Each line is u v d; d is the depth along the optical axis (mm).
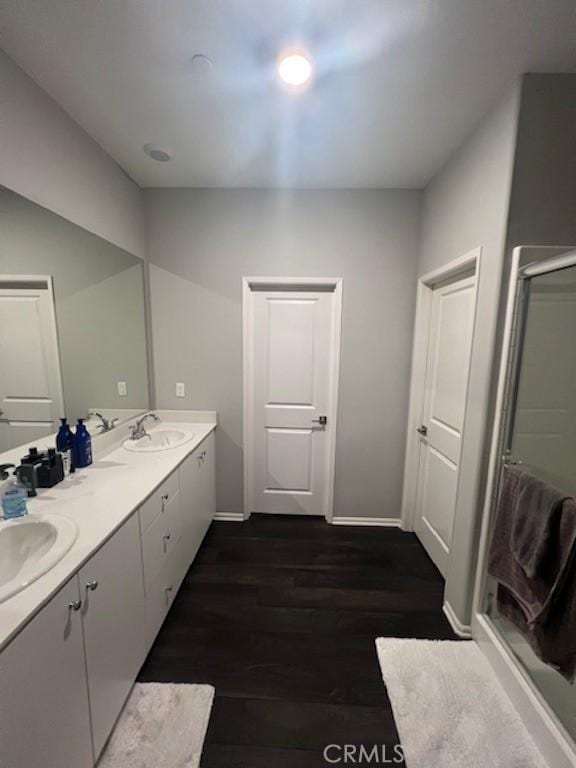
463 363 1961
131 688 1385
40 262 1534
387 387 2633
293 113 1656
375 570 2230
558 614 1189
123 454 2004
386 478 2736
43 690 891
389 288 2525
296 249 2502
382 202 2441
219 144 1917
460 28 1194
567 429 1411
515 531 1395
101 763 1166
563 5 1104
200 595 1982
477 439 1662
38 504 1376
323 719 1335
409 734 1271
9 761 793
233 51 1296
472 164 1754
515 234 1471
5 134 1322
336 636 1718
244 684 1461
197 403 2695
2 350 1360
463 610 1736
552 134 1414
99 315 1988
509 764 1185
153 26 1192
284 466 2836
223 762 1193
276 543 2506
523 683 1347
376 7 1121
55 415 1667
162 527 1671
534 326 1461
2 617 821
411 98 1539
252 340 2686
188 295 2574
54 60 1340
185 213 2488
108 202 2047
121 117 1692
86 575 1059
